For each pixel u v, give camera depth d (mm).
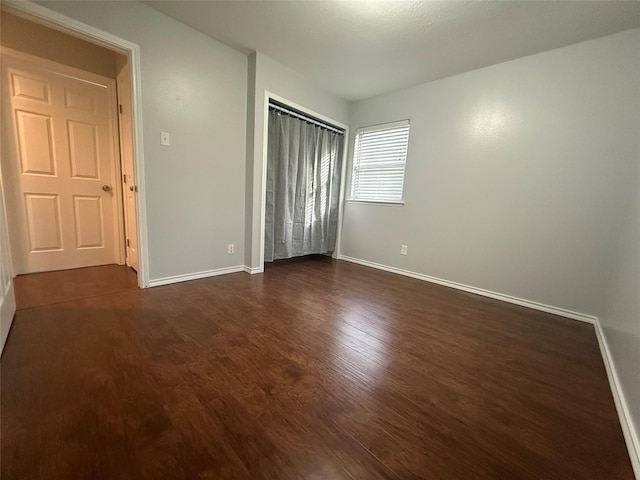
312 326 1976
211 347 1635
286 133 3262
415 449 1034
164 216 2512
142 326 1829
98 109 2887
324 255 4523
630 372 1243
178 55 2379
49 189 2717
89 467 891
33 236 2678
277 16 2148
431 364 1600
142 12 2139
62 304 2086
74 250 2928
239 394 1266
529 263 2611
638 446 1000
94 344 1594
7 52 2365
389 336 1902
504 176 2695
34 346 1540
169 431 1046
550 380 1507
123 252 3172
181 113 2477
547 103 2424
